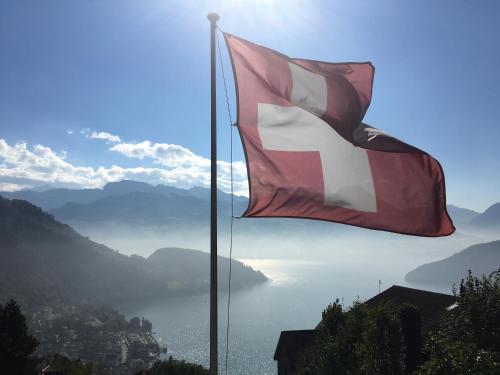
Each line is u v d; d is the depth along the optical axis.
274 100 12.60
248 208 12.01
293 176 12.39
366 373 25.75
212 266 11.05
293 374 34.66
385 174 12.67
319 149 12.55
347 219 12.59
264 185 12.21
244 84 12.55
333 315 33.91
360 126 13.30
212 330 10.92
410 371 27.69
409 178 12.72
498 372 17.33
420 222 12.77
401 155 12.70
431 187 12.73
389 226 12.57
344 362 28.38
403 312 28.59
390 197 12.63
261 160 12.29
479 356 17.89
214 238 11.12
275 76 12.70
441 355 19.09
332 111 12.65
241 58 12.62
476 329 26.03
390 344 25.52
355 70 13.30
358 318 29.61
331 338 31.17
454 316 28.27
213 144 11.51
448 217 12.79
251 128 12.45
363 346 26.08
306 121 12.61
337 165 12.58
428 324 36.31
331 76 13.00
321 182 12.44
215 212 11.23
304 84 12.74
